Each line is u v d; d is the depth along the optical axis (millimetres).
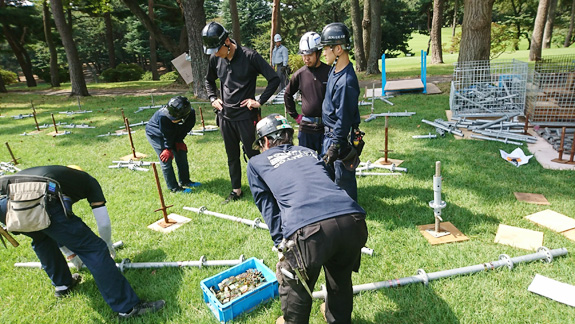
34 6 31312
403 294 3131
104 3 22547
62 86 28094
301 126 4566
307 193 2367
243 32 52812
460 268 3330
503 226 4086
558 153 6094
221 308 2859
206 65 14633
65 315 3176
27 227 2742
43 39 31984
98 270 2949
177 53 20406
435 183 3801
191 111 5445
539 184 5047
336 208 2318
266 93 4805
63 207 2824
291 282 2398
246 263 3449
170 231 4500
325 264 2553
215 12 55219
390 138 7621
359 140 3922
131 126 10508
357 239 2342
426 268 3488
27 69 31891
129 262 3822
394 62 30594
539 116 7820
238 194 5309
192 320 3018
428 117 9117
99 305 3289
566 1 43156
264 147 2834
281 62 12758
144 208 5160
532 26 41562
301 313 2459
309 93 4391
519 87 8703
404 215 4445
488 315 2867
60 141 9305
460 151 6496
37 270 3877
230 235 4273
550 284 3096
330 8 45344
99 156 7844
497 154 6258
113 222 4805
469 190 4977
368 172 5777
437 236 3949
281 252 2328
